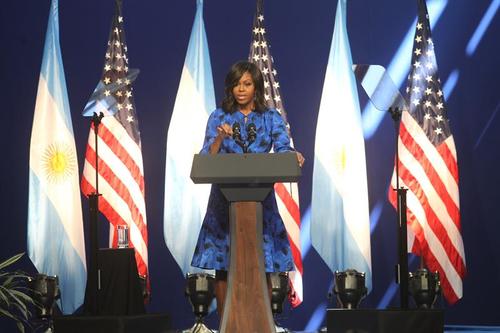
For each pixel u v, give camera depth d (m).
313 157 18.88
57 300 17.00
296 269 17.31
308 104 18.92
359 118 17.44
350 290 15.93
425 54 17.31
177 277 18.75
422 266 17.27
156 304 18.69
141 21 19.08
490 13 18.55
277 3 19.09
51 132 17.34
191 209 17.39
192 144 17.44
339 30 17.62
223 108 12.22
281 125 12.13
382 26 18.89
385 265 18.64
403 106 14.87
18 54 18.81
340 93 17.44
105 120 17.31
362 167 17.34
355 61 18.92
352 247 17.19
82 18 18.98
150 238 18.75
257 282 10.14
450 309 18.48
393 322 13.41
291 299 17.11
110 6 19.05
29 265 18.61
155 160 18.86
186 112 17.53
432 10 18.69
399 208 14.30
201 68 17.70
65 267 17.23
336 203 17.36
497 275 18.41
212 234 11.99
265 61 17.55
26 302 18.25
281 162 9.79
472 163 18.53
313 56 18.98
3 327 18.50
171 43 19.05
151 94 18.95
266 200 11.94
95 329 13.27
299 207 18.69
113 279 14.15
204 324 17.00
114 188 17.11
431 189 17.11
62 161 17.31
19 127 18.73
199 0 18.03
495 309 18.39
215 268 11.88
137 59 19.02
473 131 18.53
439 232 17.02
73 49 18.92
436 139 17.16
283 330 16.69
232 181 9.87
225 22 19.11
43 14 18.88
